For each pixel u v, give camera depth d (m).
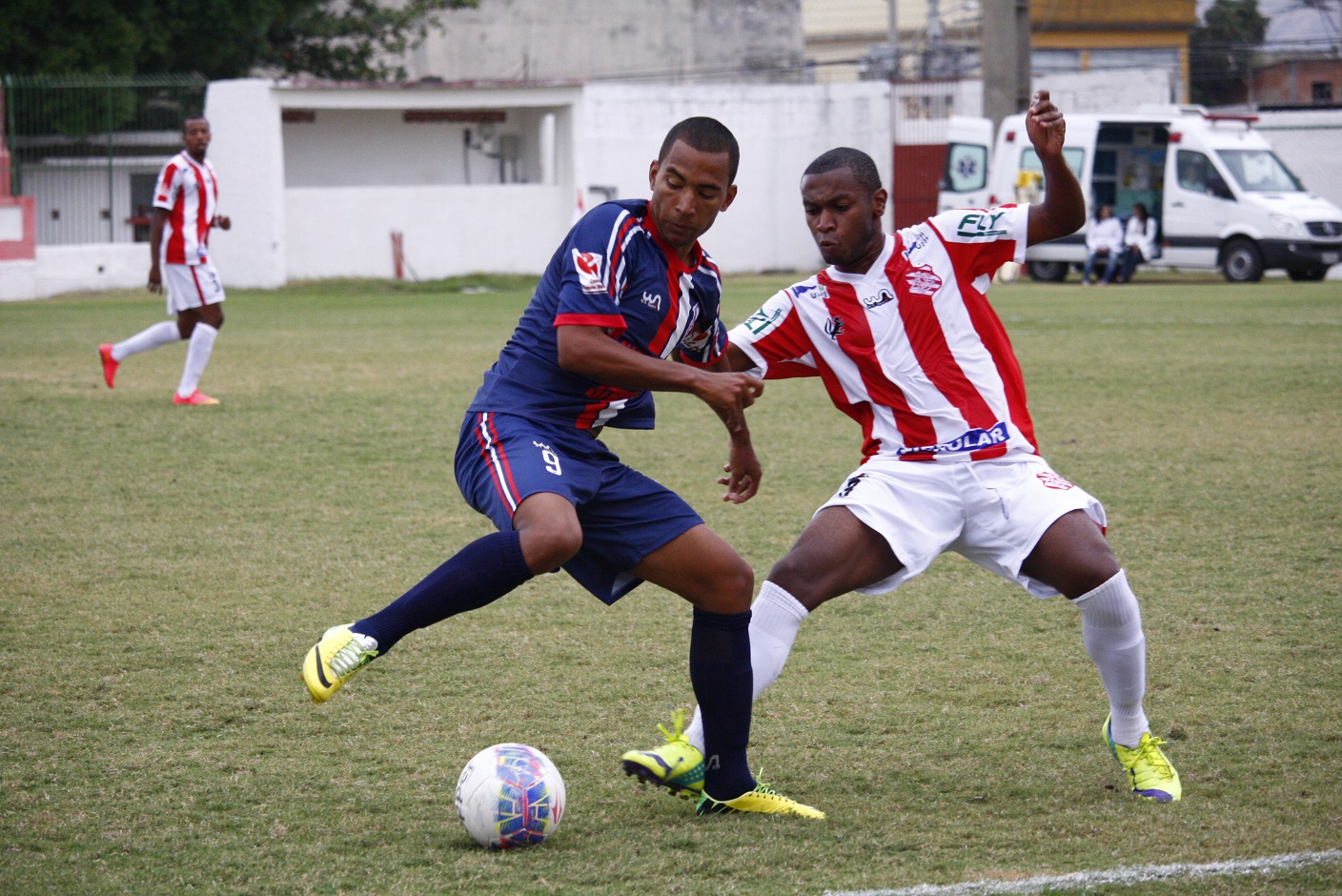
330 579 15.56
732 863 8.24
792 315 10.38
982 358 9.96
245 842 8.59
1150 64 127.94
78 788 9.50
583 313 8.92
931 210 93.50
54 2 75.88
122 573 15.77
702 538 9.23
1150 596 14.68
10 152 72.38
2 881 7.96
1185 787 9.52
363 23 98.81
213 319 29.56
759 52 116.19
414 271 81.50
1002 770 9.94
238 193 77.00
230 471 22.14
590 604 14.76
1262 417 27.17
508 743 10.54
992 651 12.97
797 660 12.76
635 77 114.19
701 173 8.99
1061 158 9.67
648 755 8.97
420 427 26.67
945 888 7.77
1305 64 125.25
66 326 50.44
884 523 9.71
